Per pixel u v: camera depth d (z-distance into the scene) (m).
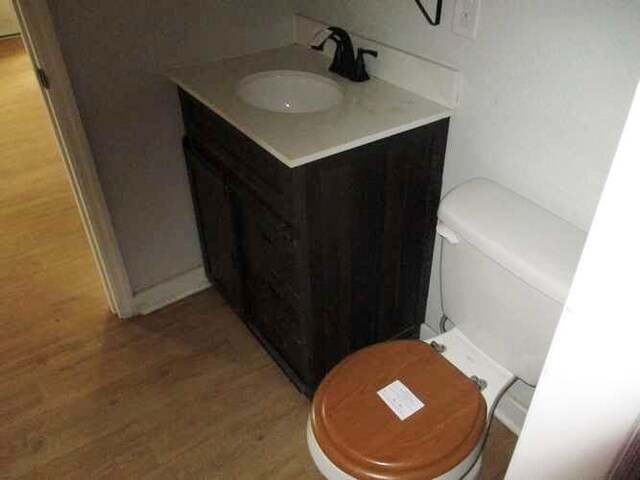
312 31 1.75
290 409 1.70
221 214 1.70
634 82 1.01
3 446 1.60
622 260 0.52
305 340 1.53
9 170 2.98
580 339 0.60
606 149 1.10
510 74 1.22
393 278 1.63
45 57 1.44
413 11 1.39
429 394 1.23
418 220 1.56
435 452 1.11
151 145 1.77
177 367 1.84
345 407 1.20
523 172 1.29
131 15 1.52
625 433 0.69
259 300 1.76
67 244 2.43
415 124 1.34
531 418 0.74
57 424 1.66
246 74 1.63
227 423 1.66
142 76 1.63
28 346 1.92
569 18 1.06
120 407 1.71
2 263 2.31
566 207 1.23
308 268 1.38
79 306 2.09
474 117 1.35
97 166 1.70
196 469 1.54
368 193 1.37
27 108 3.64
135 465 1.55
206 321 2.02
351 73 1.56
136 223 1.88
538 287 1.08
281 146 1.23
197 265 2.13
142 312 2.05
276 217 1.37
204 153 1.69
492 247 1.15
